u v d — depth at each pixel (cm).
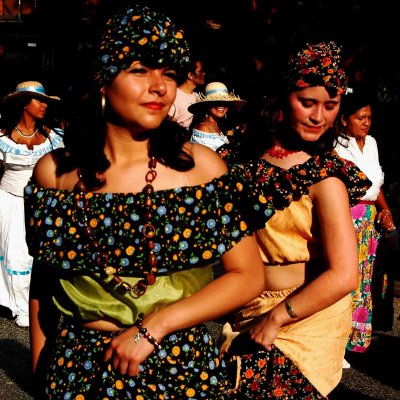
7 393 464
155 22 198
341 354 275
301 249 266
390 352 571
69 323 210
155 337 197
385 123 1019
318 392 264
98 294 203
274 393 264
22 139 620
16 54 1159
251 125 280
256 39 996
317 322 268
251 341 267
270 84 275
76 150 208
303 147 270
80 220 202
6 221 616
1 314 655
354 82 919
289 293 270
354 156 510
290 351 264
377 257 595
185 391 201
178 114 739
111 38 198
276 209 264
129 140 204
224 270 209
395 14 936
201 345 206
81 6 1103
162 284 201
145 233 198
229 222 203
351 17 952
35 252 209
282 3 983
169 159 203
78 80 210
